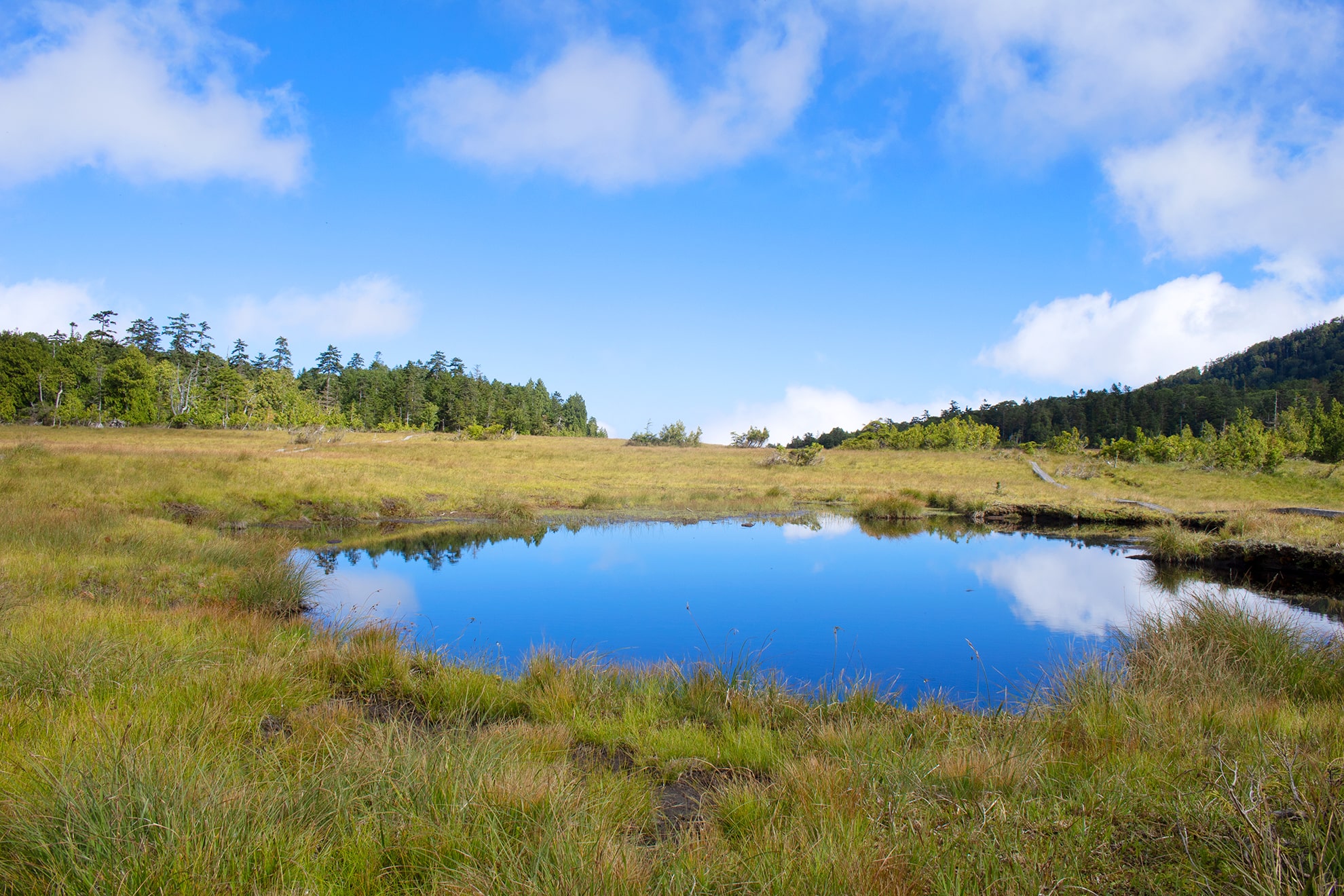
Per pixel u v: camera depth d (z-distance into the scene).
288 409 71.94
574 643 8.60
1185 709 4.89
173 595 9.73
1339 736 4.02
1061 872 2.64
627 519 22.59
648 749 4.82
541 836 3.00
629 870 2.73
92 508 15.26
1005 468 45.06
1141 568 14.42
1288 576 13.16
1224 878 2.58
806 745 4.84
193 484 21.38
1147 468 44.91
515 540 18.17
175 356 85.50
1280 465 39.50
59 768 3.31
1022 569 14.32
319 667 6.52
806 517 24.33
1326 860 2.49
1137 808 3.20
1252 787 3.07
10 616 6.70
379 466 30.95
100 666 5.35
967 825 3.14
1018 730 4.69
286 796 3.22
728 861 2.93
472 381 101.31
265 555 12.72
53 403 63.50
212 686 5.20
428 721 5.46
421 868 2.83
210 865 2.64
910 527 22.17
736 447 63.56
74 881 2.53
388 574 13.43
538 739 4.75
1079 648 8.38
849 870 2.72
